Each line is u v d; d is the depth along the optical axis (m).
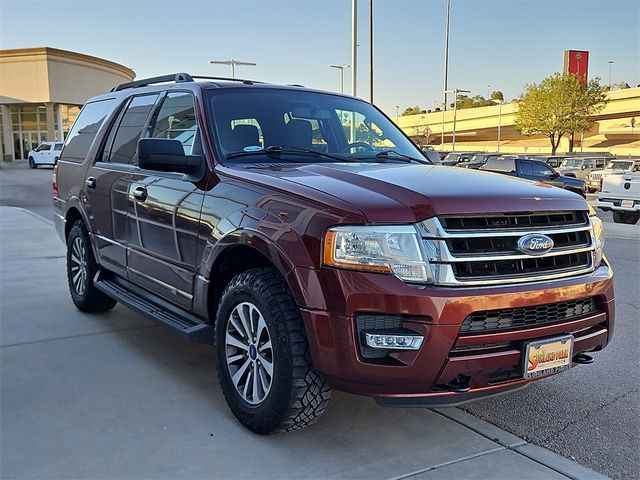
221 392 4.13
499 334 3.06
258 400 3.46
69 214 6.16
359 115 5.02
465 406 4.06
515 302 3.08
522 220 3.25
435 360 2.95
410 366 2.95
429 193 3.17
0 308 6.12
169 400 3.99
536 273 3.23
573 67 67.31
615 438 3.63
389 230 3.00
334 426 3.67
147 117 4.98
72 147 6.34
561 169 32.25
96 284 5.43
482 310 3.01
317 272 3.08
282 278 3.38
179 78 4.82
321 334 3.05
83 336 5.27
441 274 2.99
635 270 8.80
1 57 48.00
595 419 3.89
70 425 3.62
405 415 3.86
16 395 4.04
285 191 3.41
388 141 4.94
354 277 2.98
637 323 6.04
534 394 4.29
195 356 4.82
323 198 3.23
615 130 74.06
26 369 4.50
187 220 4.00
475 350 3.06
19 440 3.44
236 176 3.77
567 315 3.36
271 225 3.33
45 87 47.97
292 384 3.21
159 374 4.43
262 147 4.25
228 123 4.26
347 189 3.30
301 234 3.17
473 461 3.29
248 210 3.52
